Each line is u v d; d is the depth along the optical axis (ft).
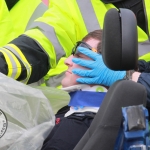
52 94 10.33
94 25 13.94
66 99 10.34
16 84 8.63
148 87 8.97
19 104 8.45
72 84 9.45
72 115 9.29
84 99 9.32
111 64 7.30
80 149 7.70
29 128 8.40
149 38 14.35
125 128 6.91
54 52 12.22
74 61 9.29
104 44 7.34
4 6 14.05
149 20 14.30
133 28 7.20
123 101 7.33
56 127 9.11
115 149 7.17
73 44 13.23
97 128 7.27
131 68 7.32
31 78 11.16
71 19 13.60
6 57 10.48
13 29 14.21
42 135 8.49
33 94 8.68
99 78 9.06
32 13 15.11
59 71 13.87
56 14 13.23
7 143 8.10
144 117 6.92
